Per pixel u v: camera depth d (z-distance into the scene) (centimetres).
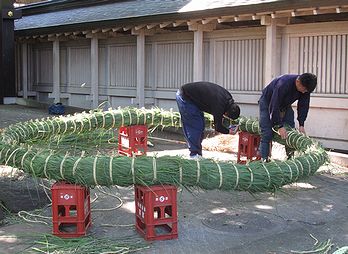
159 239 445
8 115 1402
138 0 1416
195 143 668
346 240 450
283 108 650
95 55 1387
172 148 912
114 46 1377
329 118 884
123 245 430
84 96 1517
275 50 928
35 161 449
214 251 421
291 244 439
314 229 480
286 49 944
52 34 1491
